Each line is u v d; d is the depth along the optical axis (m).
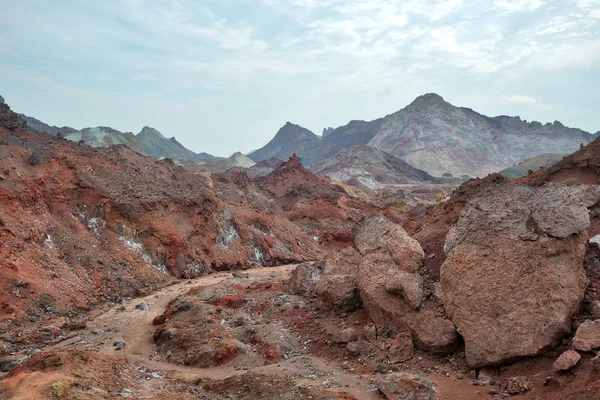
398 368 14.33
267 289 25.17
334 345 16.47
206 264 36.34
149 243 33.69
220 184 57.28
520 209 14.71
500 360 12.84
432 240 19.33
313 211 70.00
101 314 23.61
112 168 38.38
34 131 37.47
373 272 17.66
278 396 12.28
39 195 29.80
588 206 17.50
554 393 11.02
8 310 20.62
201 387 13.93
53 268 25.45
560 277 13.15
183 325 19.55
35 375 11.42
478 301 13.93
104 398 11.25
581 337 11.80
